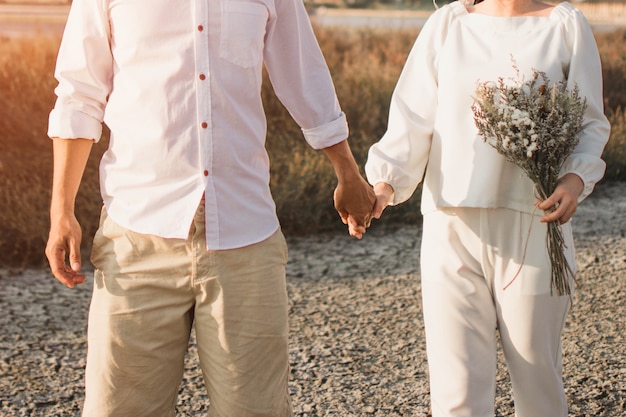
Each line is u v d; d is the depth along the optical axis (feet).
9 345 14.19
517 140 7.88
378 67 35.37
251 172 7.23
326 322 15.49
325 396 12.36
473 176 8.31
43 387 12.63
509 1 8.55
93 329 7.30
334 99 7.88
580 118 8.03
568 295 8.45
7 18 41.29
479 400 8.53
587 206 25.39
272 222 7.40
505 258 8.34
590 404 11.97
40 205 20.40
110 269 7.23
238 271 7.18
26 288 17.22
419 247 20.85
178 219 7.04
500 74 8.30
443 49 8.65
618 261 19.29
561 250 8.16
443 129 8.52
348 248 20.68
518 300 8.30
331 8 76.38
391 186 8.74
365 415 11.75
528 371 8.48
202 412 11.83
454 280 8.46
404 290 17.39
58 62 7.23
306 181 22.72
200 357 7.48
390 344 14.40
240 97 7.13
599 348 14.05
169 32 6.95
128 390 7.29
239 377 7.29
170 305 7.21
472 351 8.48
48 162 22.94
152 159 7.06
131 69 7.06
